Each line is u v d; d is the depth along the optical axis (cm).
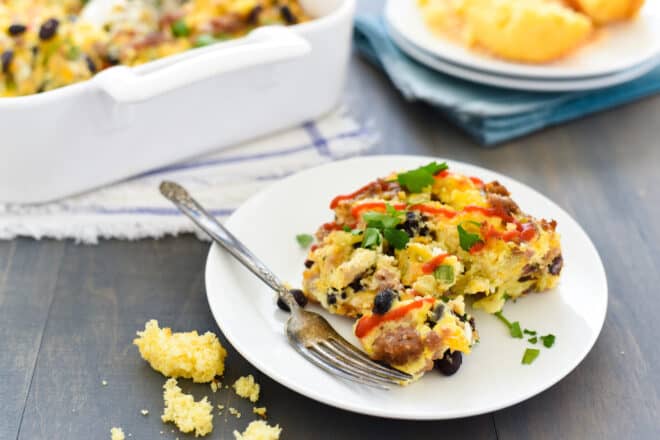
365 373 57
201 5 80
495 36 81
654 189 76
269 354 58
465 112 80
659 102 86
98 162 72
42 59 73
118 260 69
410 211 63
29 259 68
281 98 77
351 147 78
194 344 60
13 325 63
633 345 63
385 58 87
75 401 59
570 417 59
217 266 63
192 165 76
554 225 63
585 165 79
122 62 75
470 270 62
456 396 56
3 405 59
